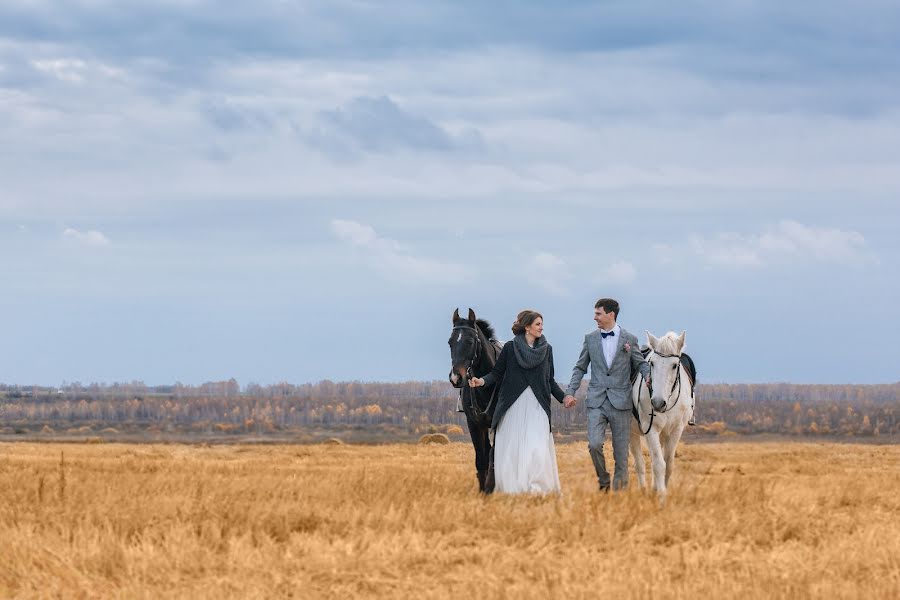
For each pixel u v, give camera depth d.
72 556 10.30
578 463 27.27
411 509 12.98
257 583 9.50
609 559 10.36
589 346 15.62
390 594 9.40
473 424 16.59
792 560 10.42
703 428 98.88
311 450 38.94
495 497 14.28
